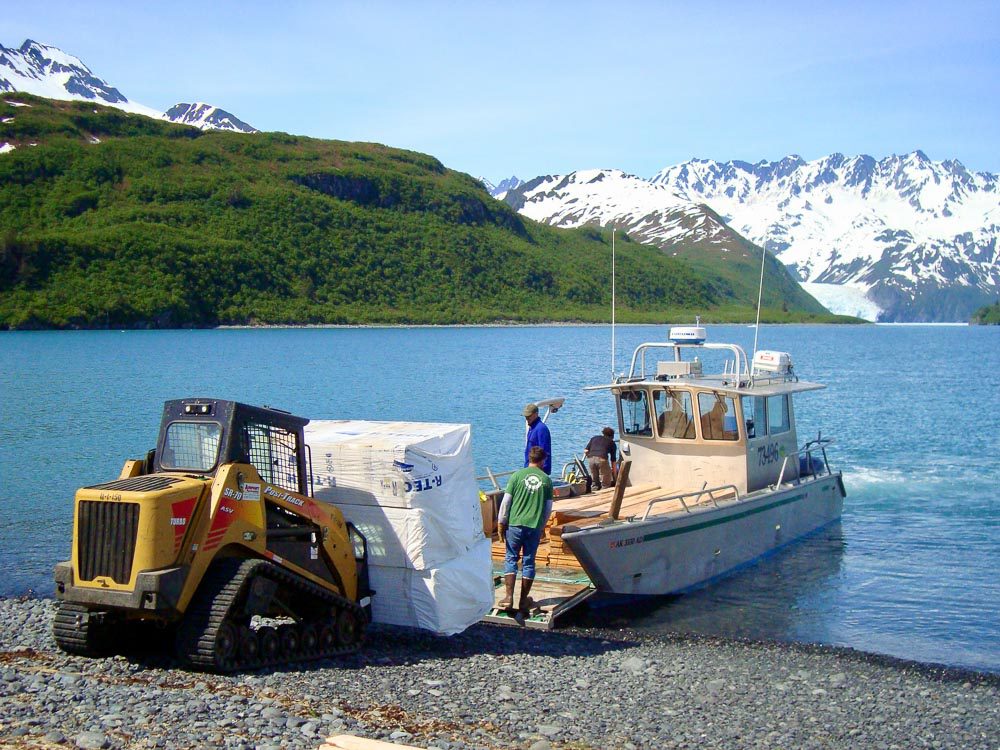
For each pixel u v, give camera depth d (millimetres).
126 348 107562
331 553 10484
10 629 11727
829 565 17672
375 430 11734
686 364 18594
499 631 12562
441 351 105062
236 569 9359
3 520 21125
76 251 175000
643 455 18547
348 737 7301
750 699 10250
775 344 154875
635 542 14281
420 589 10891
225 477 9375
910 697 10656
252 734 7590
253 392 53938
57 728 7496
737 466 17641
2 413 42594
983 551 18875
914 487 26734
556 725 8844
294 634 10102
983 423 42594
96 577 9008
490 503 15531
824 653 12508
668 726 9102
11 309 157375
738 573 16984
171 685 8914
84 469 28250
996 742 9250
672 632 13453
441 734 8234
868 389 62594
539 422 14828
